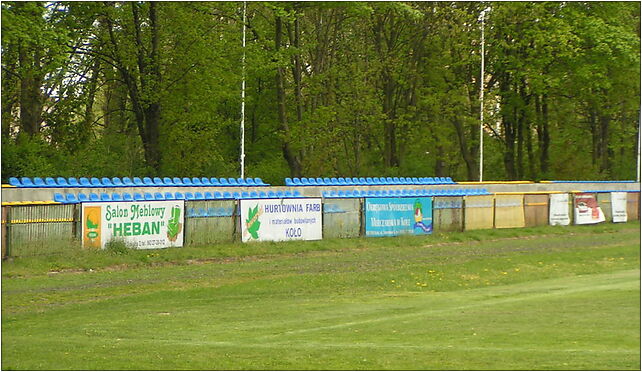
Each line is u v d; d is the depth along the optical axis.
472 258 36.16
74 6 48.84
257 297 25.52
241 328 20.06
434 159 73.31
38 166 44.88
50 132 54.75
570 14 67.25
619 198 57.72
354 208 42.12
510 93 69.62
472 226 47.56
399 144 68.69
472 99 66.12
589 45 67.12
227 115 66.31
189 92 51.03
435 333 18.78
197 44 50.56
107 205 32.84
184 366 15.36
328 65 66.06
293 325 20.47
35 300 24.03
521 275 31.77
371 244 40.28
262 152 67.81
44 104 55.62
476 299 25.12
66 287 26.12
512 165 73.94
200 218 36.38
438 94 65.19
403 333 18.89
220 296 25.55
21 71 46.78
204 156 52.09
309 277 29.22
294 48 55.38
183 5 50.94
